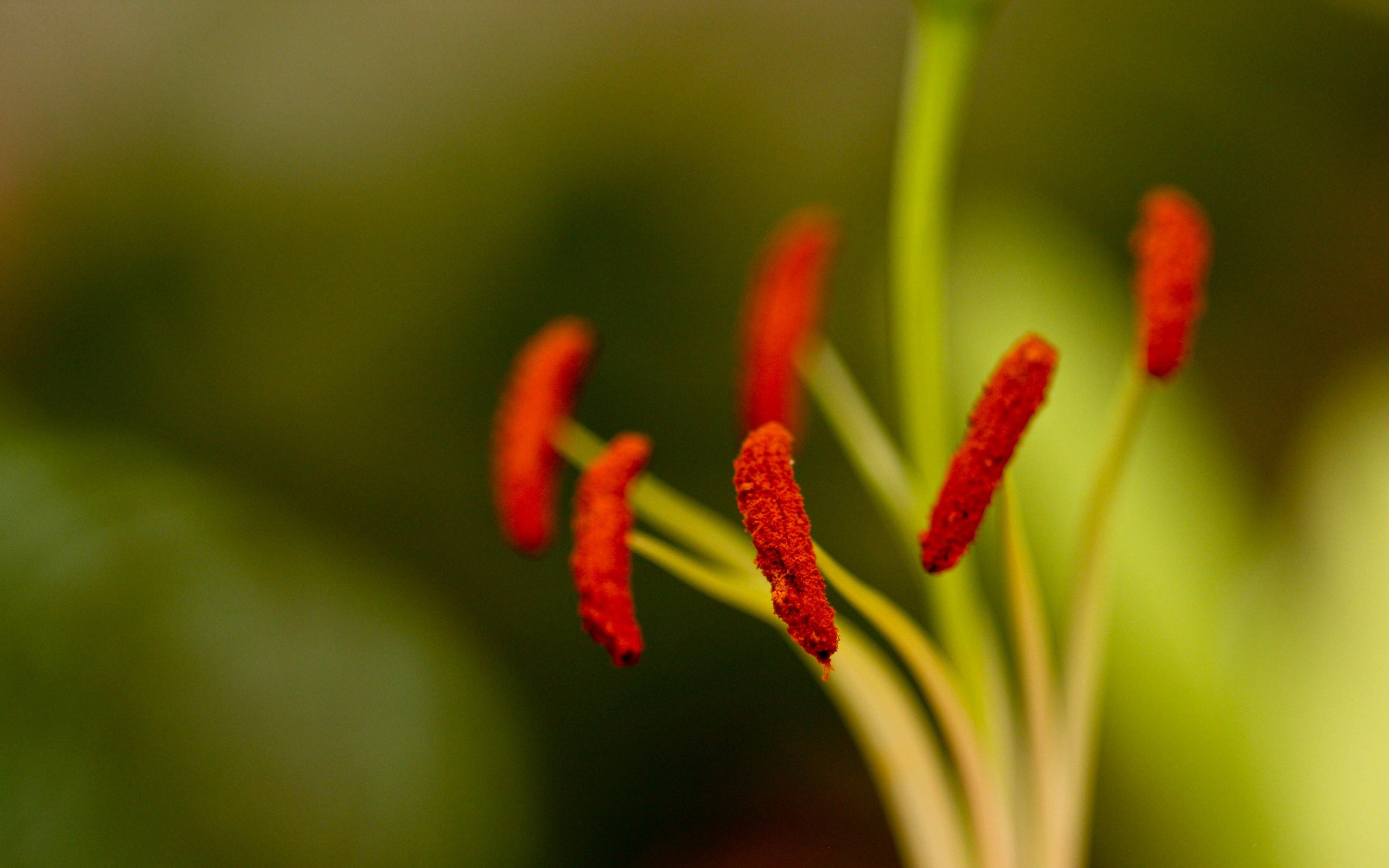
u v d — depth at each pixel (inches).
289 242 23.3
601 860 24.1
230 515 19.3
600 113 24.3
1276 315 26.3
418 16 24.9
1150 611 16.8
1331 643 17.1
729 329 23.6
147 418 22.5
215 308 23.0
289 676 18.4
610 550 14.6
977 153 25.7
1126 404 15.1
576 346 15.9
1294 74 25.0
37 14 24.3
